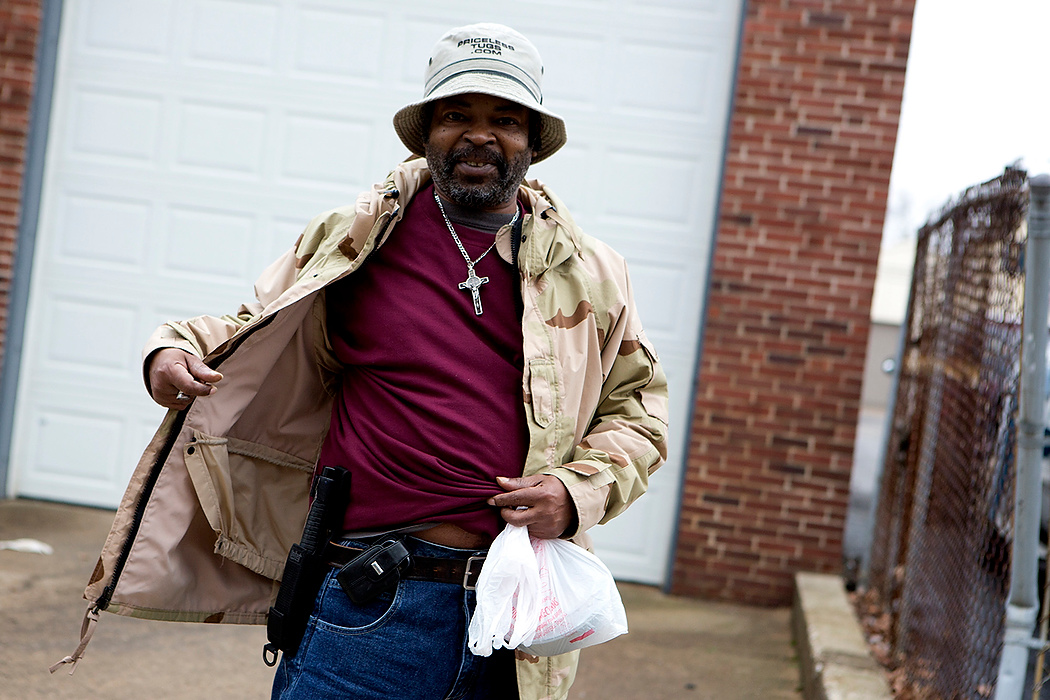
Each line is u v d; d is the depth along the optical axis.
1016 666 2.36
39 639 3.68
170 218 5.52
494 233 2.01
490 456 1.89
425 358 1.92
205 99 5.48
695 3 5.27
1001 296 2.82
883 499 5.18
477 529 1.88
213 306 5.53
